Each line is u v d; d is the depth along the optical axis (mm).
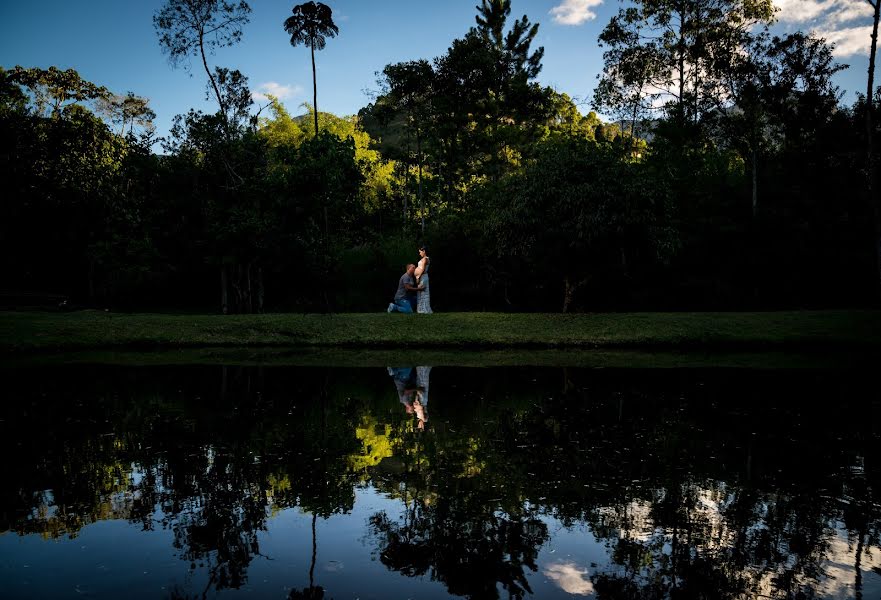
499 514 4332
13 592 3174
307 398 8711
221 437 6453
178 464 5473
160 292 28328
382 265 27094
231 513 4344
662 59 31609
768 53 26578
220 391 9273
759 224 25672
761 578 3377
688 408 7980
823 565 3527
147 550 3723
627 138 33750
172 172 21609
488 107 37844
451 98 36312
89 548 3758
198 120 21719
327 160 20250
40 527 4102
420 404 8266
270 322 17281
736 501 4594
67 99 26953
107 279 28391
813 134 26078
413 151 42812
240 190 21500
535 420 7246
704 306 25844
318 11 25875
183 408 7977
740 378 10562
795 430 6809
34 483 5004
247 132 22344
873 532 4020
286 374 11086
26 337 15242
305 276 22078
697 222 26172
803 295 25812
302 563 3543
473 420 7281
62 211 25375
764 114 27812
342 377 10742
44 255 27906
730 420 7254
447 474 5211
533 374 11133
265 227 20328
